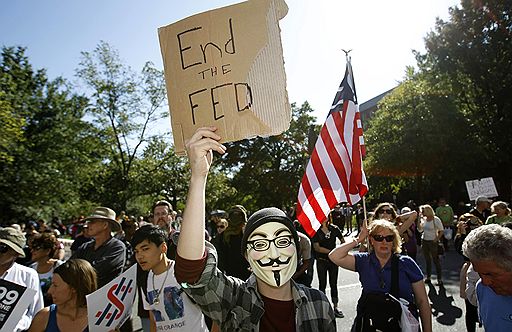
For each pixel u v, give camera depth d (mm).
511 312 2398
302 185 4336
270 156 39438
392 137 31625
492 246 2311
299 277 5445
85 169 29453
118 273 4609
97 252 4715
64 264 3115
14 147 18812
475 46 30078
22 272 3859
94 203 30922
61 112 30188
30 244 5477
